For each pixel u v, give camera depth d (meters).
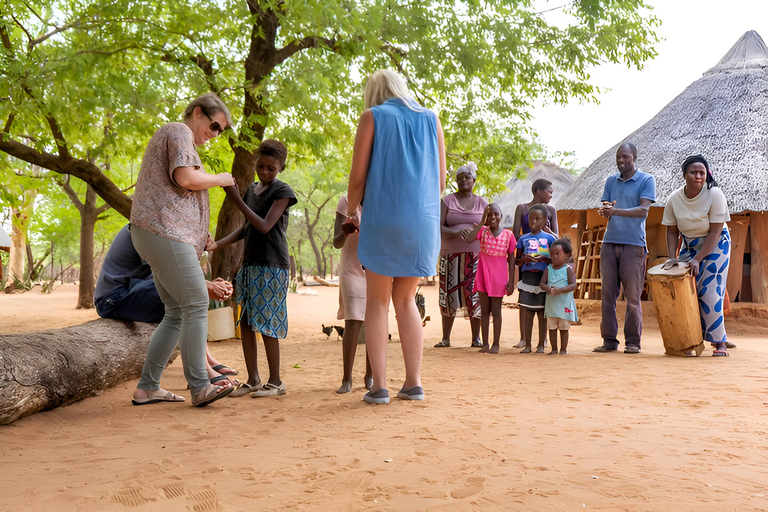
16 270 29.95
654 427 3.25
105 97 8.35
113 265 5.39
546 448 2.82
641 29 12.25
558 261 7.03
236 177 11.01
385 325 4.11
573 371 5.61
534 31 12.05
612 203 7.36
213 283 4.57
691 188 7.01
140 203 4.01
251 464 2.61
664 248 12.47
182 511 2.08
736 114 11.26
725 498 2.14
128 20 9.29
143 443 3.02
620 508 2.05
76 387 4.12
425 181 4.00
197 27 9.86
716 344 6.86
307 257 69.19
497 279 7.27
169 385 5.05
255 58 10.68
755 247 11.13
